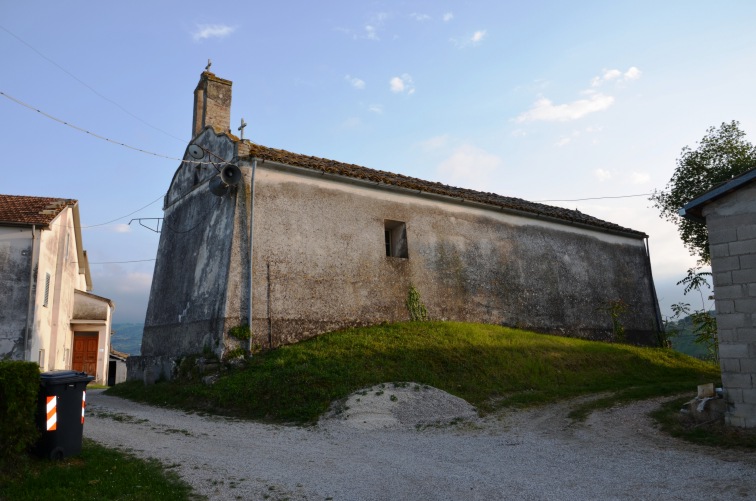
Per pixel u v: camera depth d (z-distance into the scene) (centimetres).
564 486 624
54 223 1922
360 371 1239
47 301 1872
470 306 1833
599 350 1759
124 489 589
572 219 2197
